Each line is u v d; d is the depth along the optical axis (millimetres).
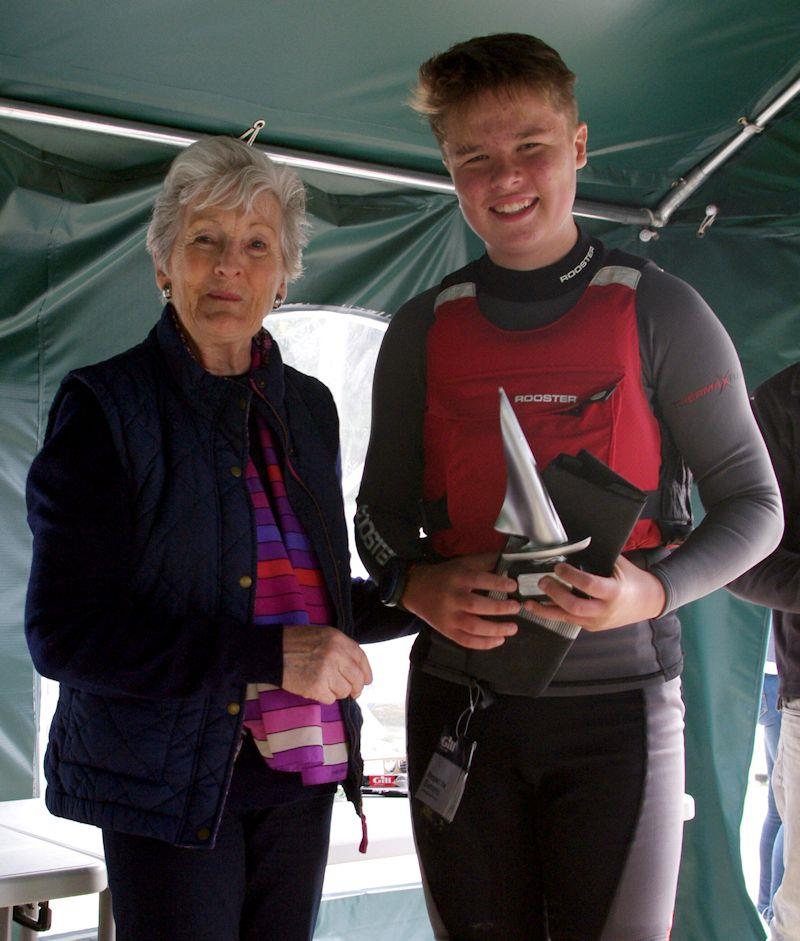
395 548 1753
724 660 3359
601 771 1564
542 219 1603
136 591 1519
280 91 2760
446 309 1719
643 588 1433
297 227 1768
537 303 1647
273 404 1704
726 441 1603
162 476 1544
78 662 1411
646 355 1600
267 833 1587
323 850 1644
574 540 1404
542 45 1602
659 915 1549
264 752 1548
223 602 1536
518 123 1576
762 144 3211
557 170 1592
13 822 2254
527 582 1432
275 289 1726
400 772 3039
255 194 1645
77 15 2375
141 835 1445
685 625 3430
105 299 2848
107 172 2850
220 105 2793
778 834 3762
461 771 1595
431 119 1680
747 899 3281
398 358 1798
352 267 3213
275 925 1573
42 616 1433
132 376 1597
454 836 1630
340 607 1686
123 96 2703
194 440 1586
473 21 2574
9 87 2625
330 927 3297
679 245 3504
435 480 1696
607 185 3359
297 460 1721
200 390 1617
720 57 2824
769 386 2453
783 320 3270
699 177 3307
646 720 1573
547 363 1607
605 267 1655
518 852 1623
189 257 1648
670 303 1599
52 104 2701
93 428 1527
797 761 2408
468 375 1654
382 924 3359
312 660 1474
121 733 1458
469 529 1637
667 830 1563
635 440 1583
